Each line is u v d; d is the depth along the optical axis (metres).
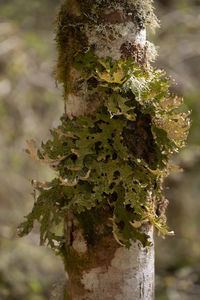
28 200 4.19
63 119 1.55
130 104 1.49
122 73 1.44
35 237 3.82
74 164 1.49
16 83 4.31
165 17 4.39
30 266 3.76
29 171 4.20
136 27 1.50
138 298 1.52
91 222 1.51
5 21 4.39
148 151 1.50
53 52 4.25
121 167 1.48
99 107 1.49
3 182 4.15
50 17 4.54
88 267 1.52
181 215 4.13
